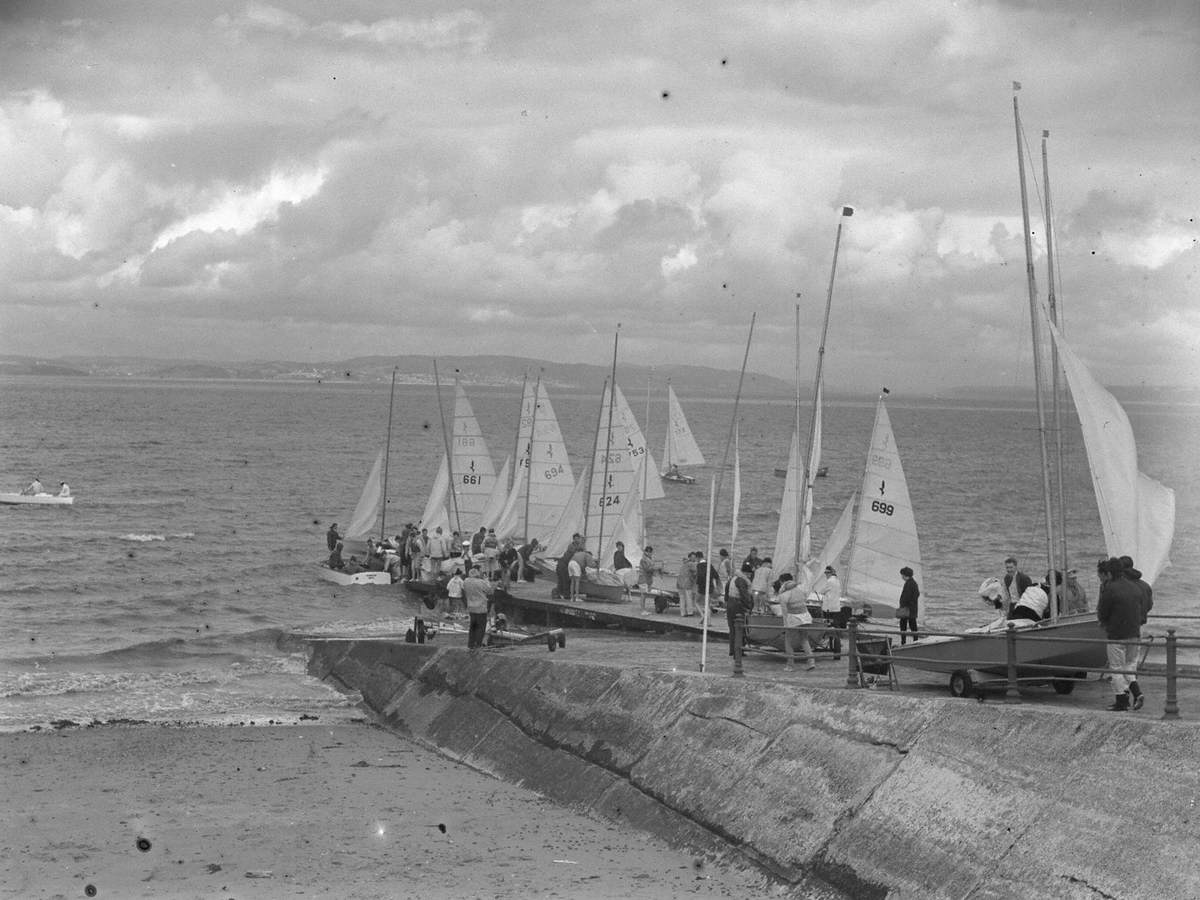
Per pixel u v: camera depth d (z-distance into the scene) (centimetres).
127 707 3397
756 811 2189
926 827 1931
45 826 2338
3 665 3906
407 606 5094
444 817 2436
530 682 3014
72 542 7131
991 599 2838
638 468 5428
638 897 1977
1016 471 14450
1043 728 1931
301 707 3481
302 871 2097
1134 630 2033
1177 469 13400
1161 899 1606
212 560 6462
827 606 3291
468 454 6134
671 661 3003
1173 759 1744
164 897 1967
